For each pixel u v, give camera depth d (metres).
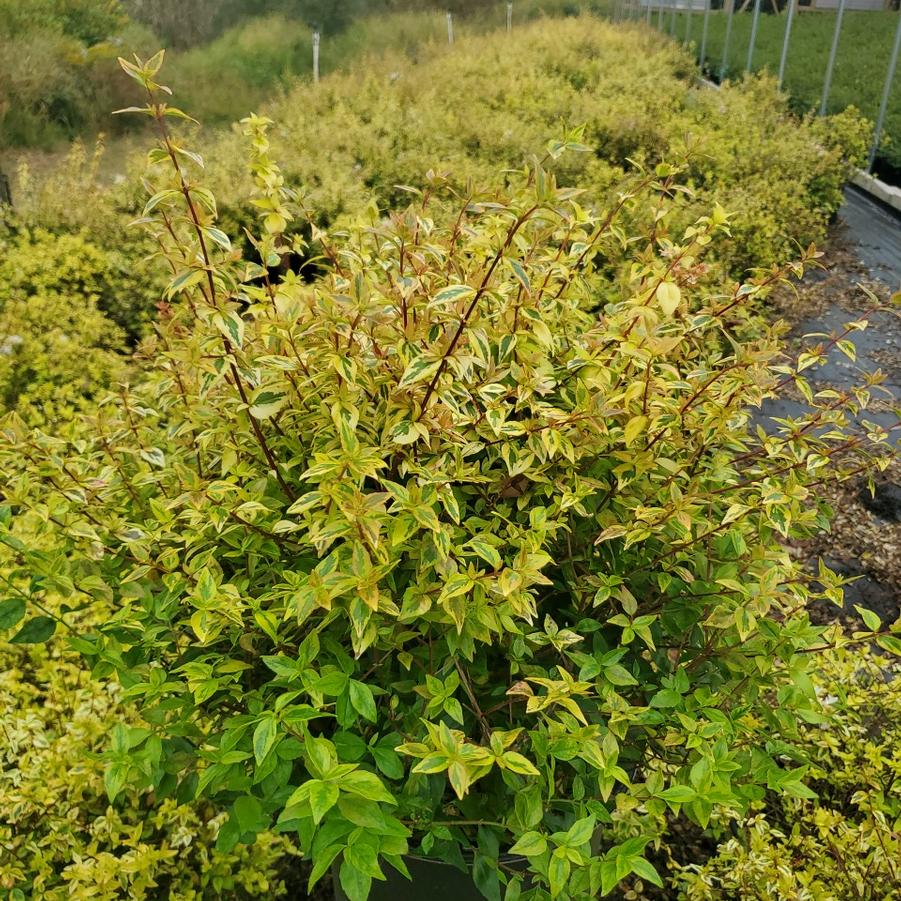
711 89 13.61
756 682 1.87
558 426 1.80
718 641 1.91
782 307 6.29
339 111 10.22
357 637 1.46
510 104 10.68
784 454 1.92
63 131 11.41
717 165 7.74
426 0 22.02
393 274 1.73
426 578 1.62
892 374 5.54
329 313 1.71
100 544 1.77
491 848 1.59
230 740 1.46
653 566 1.89
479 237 1.82
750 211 6.41
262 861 2.37
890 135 9.98
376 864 1.21
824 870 2.17
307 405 1.91
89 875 2.11
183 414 2.09
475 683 1.82
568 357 2.01
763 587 1.69
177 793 1.74
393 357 1.81
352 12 19.88
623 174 7.36
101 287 5.46
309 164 7.52
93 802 2.42
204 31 17.39
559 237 2.18
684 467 1.89
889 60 11.45
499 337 1.76
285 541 1.84
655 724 1.83
